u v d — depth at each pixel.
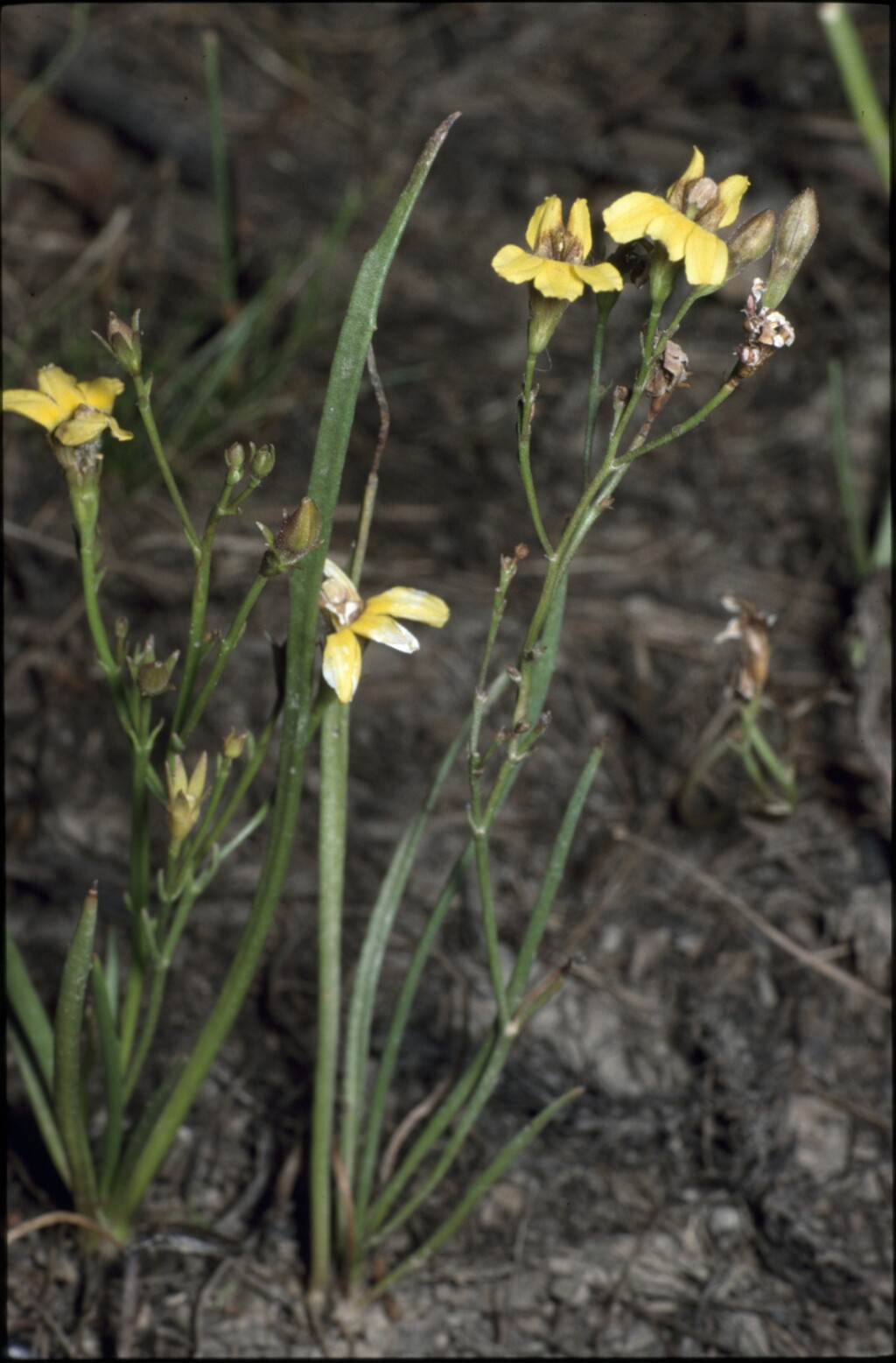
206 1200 0.55
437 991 0.59
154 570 0.75
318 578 0.43
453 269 0.98
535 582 0.77
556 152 1.07
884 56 1.11
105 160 0.95
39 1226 0.52
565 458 0.85
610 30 1.18
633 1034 0.59
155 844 0.63
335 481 0.43
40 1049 0.50
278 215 0.99
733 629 0.56
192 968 0.59
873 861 0.65
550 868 0.47
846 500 0.73
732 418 0.88
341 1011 0.58
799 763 0.70
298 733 0.45
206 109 1.03
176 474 0.79
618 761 0.70
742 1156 0.56
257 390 0.83
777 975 0.61
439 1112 0.50
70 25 1.02
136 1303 0.52
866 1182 0.56
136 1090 0.56
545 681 0.47
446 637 0.74
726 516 0.82
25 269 0.88
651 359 0.42
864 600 0.69
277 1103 0.57
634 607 0.77
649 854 0.66
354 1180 0.53
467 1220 0.55
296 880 0.63
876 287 0.95
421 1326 0.53
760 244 0.42
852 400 0.87
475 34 1.16
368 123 1.08
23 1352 0.51
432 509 0.81
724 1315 0.54
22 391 0.44
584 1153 0.56
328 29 1.15
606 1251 0.55
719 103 1.10
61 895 0.60
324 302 0.91
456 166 1.05
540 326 0.42
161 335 0.87
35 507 0.76
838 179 1.02
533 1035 0.59
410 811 0.66
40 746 0.67
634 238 0.41
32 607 0.72
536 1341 0.53
